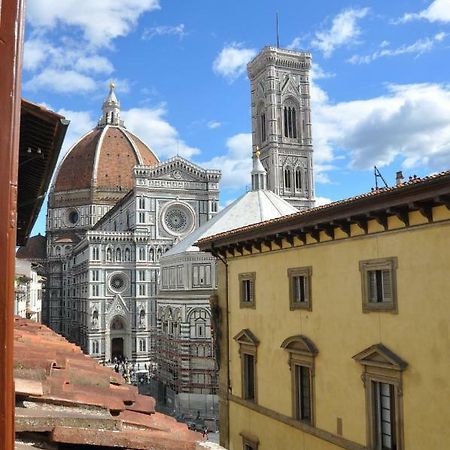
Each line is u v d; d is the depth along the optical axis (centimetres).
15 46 366
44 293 18450
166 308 9419
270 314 2855
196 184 13562
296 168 15562
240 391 3152
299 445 2539
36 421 680
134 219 13300
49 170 1592
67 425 702
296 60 15900
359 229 2173
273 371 2803
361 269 2150
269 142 15450
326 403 2350
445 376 1744
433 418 1781
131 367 12525
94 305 12888
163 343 9550
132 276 13188
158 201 13288
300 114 15825
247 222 6488
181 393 8600
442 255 1778
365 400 2105
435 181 1658
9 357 349
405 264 1936
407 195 1795
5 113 359
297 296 2636
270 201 6875
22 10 373
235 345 3241
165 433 881
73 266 16512
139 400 1083
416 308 1877
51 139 1327
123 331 13138
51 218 19562
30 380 855
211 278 8638
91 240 12962
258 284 2989
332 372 2314
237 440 3162
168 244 13275
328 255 2377
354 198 2061
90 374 1088
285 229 2559
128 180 19688
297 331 2598
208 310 8594
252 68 16588
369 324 2105
